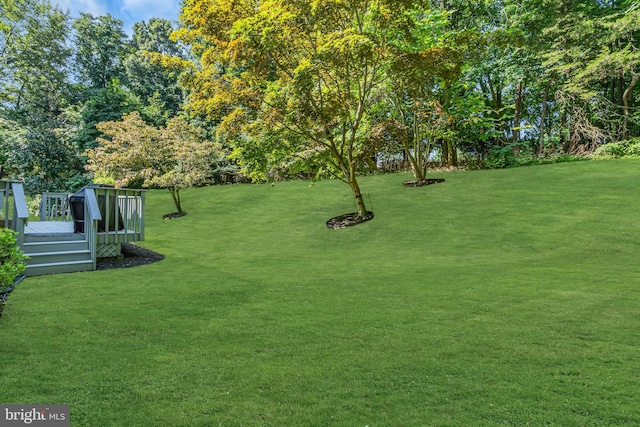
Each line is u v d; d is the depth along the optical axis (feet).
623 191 37.40
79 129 77.66
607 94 68.80
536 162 61.11
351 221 38.70
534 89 71.00
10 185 18.63
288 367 8.43
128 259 23.67
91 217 20.58
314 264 23.34
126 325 11.15
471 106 59.36
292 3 30.45
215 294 15.16
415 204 42.42
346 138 42.29
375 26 34.14
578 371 8.09
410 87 38.19
